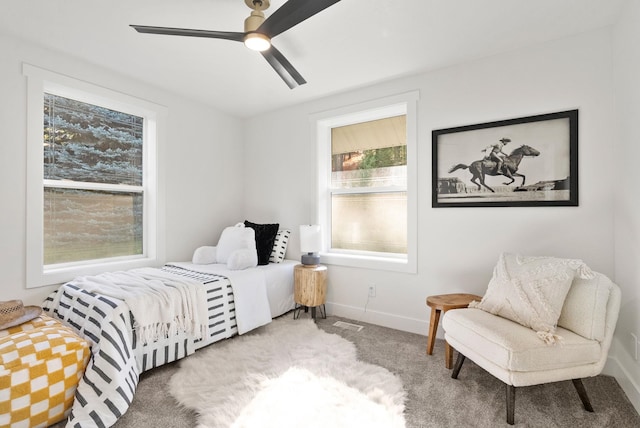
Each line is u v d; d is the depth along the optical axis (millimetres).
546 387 1933
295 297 3129
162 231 3184
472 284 2578
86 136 2789
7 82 2207
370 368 2135
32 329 1861
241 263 2918
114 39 2270
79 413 1531
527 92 2354
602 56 2109
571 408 1729
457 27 2117
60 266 2607
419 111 2811
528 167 2344
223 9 1915
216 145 3729
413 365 2205
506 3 1878
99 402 1581
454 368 2025
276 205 3777
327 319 3174
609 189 2082
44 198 2541
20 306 1969
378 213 3262
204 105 3588
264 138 3885
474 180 2555
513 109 2404
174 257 3299
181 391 1854
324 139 3553
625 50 1888
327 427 1552
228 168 3877
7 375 1463
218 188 3752
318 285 3049
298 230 3594
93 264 2764
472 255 2576
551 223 2268
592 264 2135
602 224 2104
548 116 2270
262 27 1652
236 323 2602
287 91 3215
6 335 1771
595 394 1859
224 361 2209
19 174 2262
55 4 1871
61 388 1597
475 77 2557
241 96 3352
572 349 1610
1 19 2023
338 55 2488
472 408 1728
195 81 2982
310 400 1769
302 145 3564
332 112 3314
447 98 2678
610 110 2080
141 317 1975
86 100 2742
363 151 3373
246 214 4043
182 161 3373
